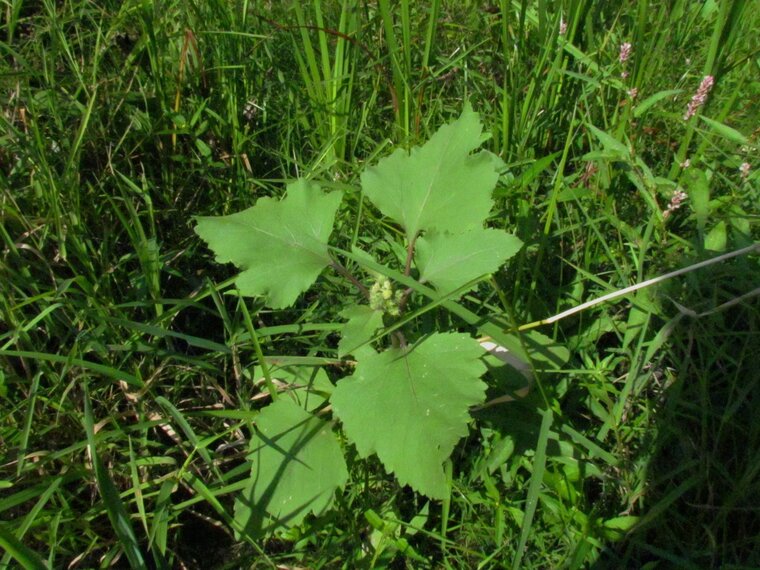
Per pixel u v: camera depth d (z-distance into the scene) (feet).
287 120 2.17
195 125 2.10
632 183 2.02
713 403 1.59
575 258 1.83
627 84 2.06
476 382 1.24
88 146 1.89
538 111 2.06
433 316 1.66
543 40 1.99
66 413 1.51
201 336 1.83
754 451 1.48
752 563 1.36
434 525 1.50
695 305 1.61
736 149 2.08
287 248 1.43
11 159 1.80
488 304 1.72
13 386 1.55
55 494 1.44
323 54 2.03
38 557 1.03
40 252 1.61
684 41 2.34
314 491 1.36
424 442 1.21
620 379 1.67
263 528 1.33
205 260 1.94
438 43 2.44
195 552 1.52
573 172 2.12
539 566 1.43
